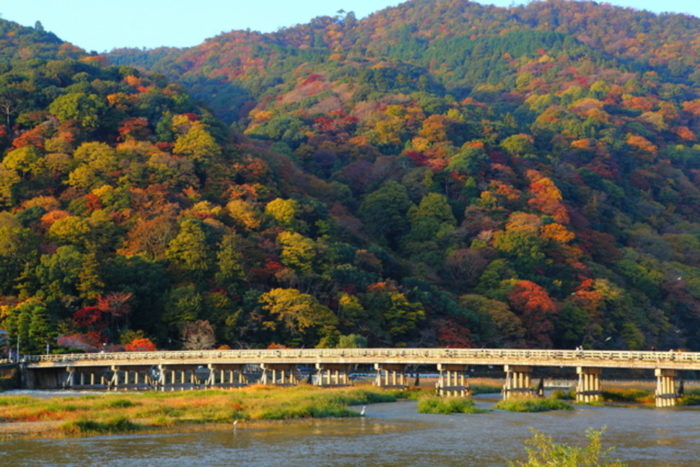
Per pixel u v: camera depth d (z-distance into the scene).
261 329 172.12
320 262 194.38
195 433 85.69
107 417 91.75
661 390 114.62
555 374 185.25
